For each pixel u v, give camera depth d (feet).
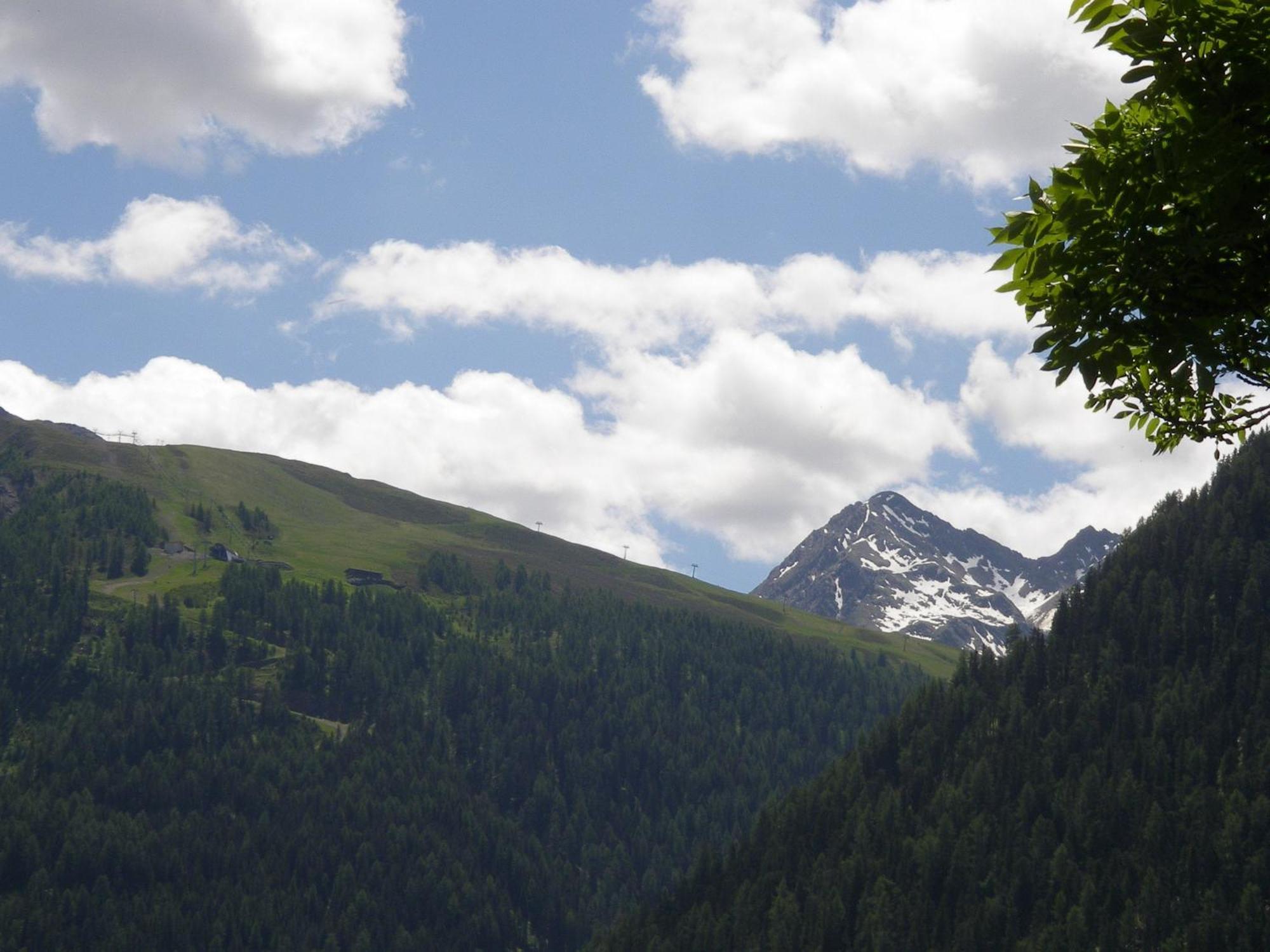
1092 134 38.86
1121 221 38.22
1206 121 36.11
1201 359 39.88
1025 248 39.65
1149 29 36.32
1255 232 36.88
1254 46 35.40
